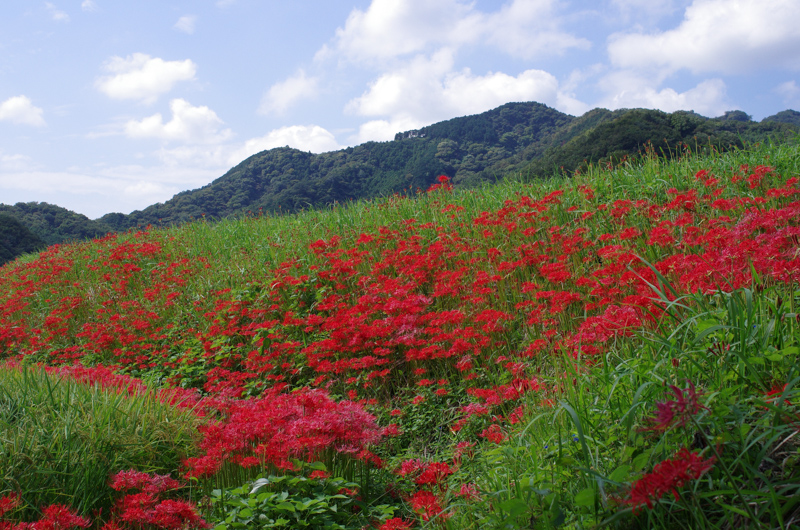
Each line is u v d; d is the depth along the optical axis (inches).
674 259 128.3
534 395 131.1
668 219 191.6
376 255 281.6
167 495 127.0
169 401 167.5
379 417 159.5
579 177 289.1
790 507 62.2
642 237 187.0
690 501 68.8
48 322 309.3
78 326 337.4
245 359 228.2
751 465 70.9
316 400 142.3
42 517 102.0
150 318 301.9
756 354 82.5
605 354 117.0
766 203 169.6
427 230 283.4
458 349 164.7
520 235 239.1
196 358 245.8
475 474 114.0
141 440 134.3
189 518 101.7
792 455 69.1
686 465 54.4
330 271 259.0
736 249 107.7
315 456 125.9
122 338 269.0
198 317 290.0
